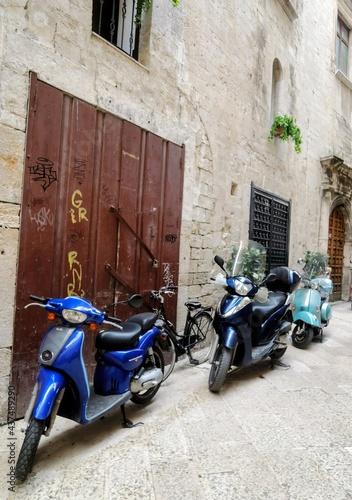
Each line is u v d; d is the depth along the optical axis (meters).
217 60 5.29
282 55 7.54
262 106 6.74
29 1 2.81
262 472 2.19
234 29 5.73
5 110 2.68
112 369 2.67
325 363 4.47
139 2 3.98
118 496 1.96
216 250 5.39
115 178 3.62
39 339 2.97
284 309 4.25
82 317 2.27
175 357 3.78
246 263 4.35
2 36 2.64
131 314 3.87
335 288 10.75
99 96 3.42
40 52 2.90
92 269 3.43
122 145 3.69
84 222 3.33
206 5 5.02
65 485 2.04
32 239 2.90
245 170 6.16
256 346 3.98
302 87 8.59
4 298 2.71
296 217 8.41
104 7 4.38
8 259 2.73
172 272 4.45
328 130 10.10
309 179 9.09
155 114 4.11
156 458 2.32
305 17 8.64
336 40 10.80
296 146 7.37
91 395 2.70
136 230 3.89
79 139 3.25
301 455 2.39
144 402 3.12
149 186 4.05
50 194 3.03
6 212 2.71
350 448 2.49
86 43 3.29
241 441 2.55
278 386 3.65
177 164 4.48
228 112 5.61
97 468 2.21
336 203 10.38
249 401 3.26
